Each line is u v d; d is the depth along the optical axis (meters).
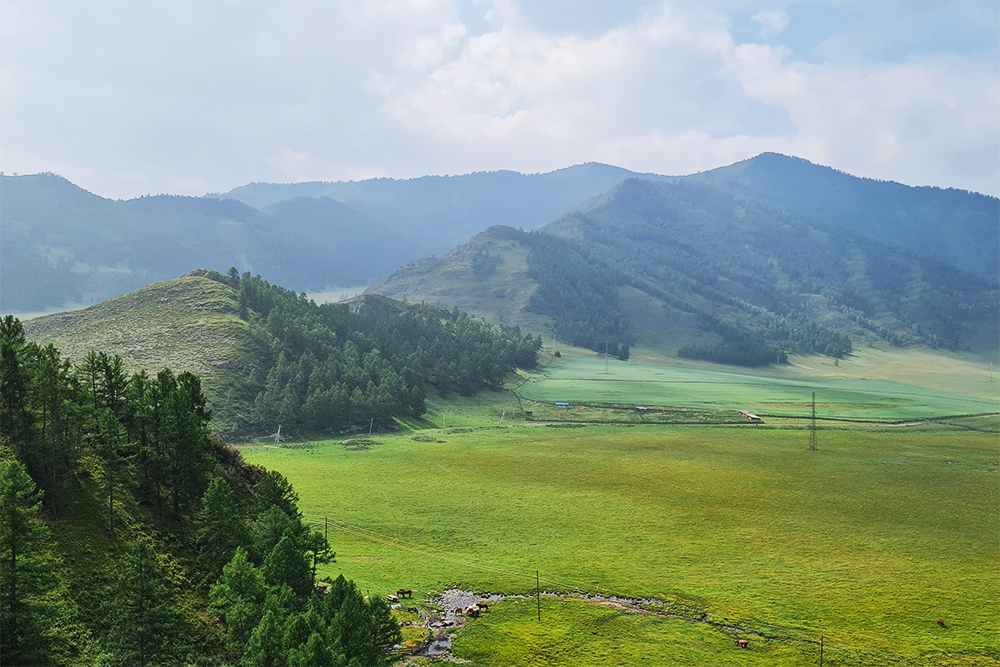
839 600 98.12
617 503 147.00
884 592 101.38
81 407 89.56
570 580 103.19
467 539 120.31
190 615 72.06
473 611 89.81
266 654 59.16
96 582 71.38
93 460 90.25
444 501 143.12
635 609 93.81
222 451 107.81
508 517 134.12
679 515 139.25
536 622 88.38
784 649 83.19
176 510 89.56
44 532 62.28
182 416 91.88
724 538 125.69
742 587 102.25
